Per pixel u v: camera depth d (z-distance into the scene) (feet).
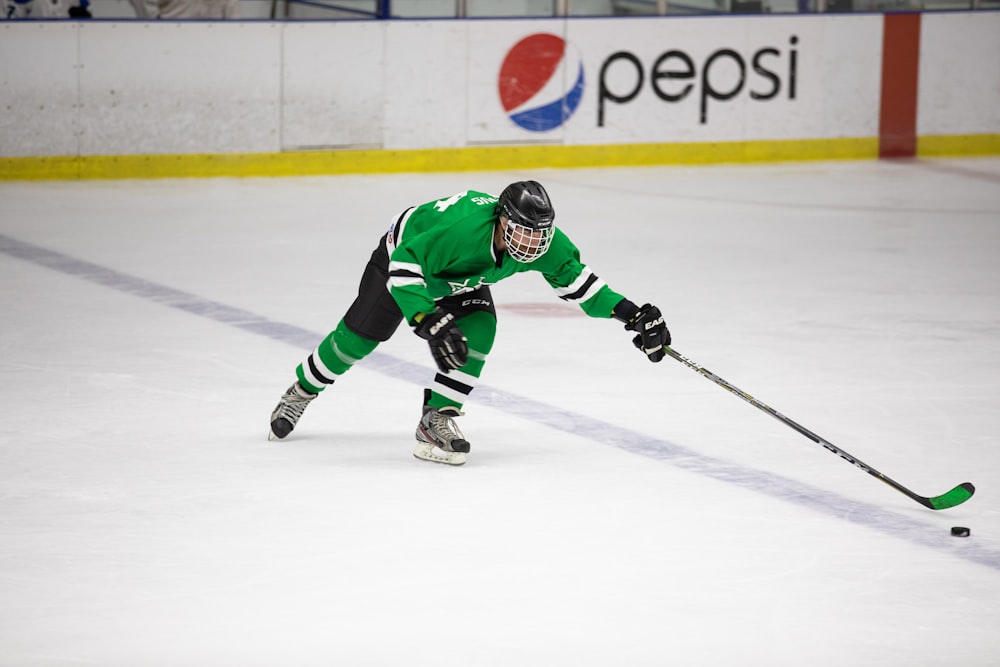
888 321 80.48
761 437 57.47
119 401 61.62
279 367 68.23
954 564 43.73
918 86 153.48
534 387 64.95
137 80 128.47
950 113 155.12
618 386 65.31
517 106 140.97
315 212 116.06
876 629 38.73
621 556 43.86
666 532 46.11
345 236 105.91
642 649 37.11
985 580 42.47
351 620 38.73
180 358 69.62
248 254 98.27
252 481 50.72
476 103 139.54
